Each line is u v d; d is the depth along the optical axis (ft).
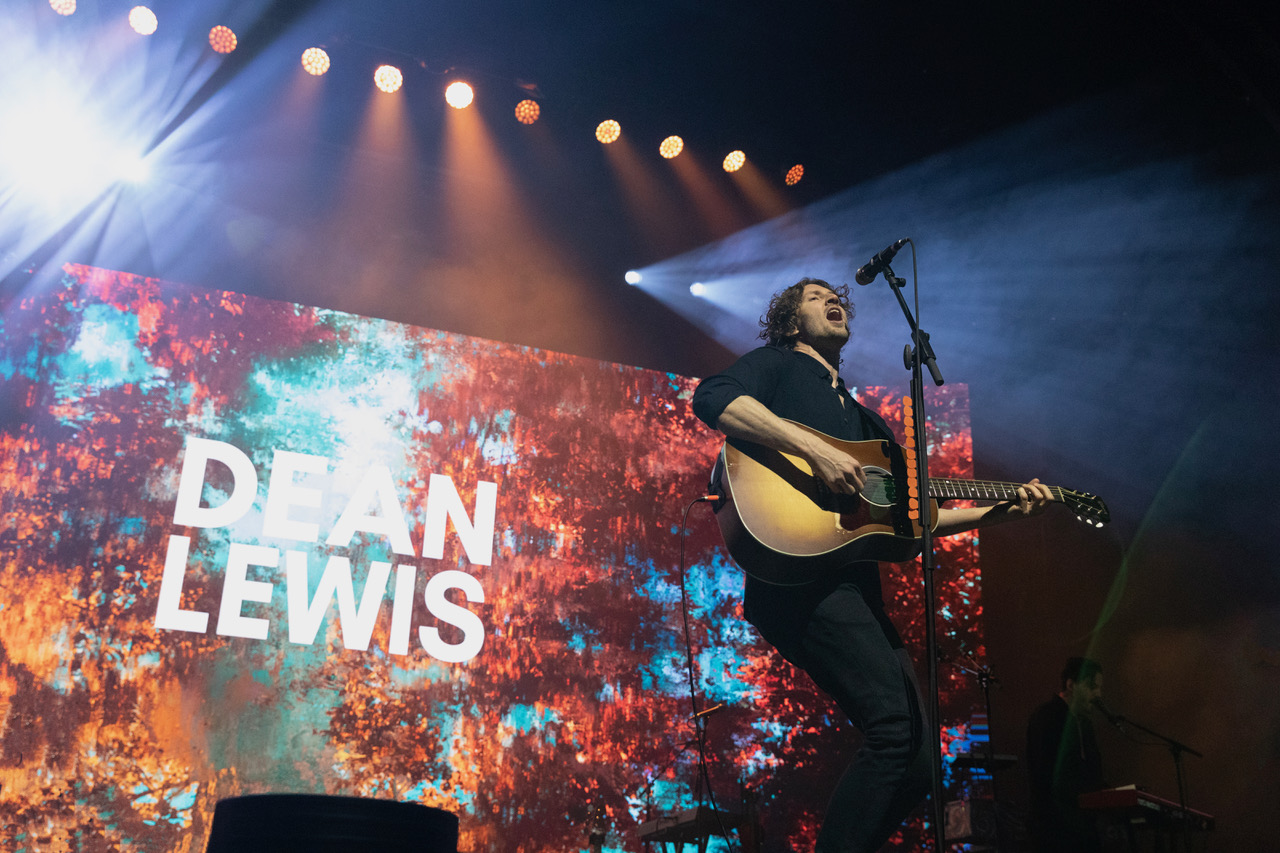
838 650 7.68
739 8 17.33
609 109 18.79
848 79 18.74
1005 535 20.56
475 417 17.60
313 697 15.28
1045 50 17.97
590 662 16.78
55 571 14.62
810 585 7.99
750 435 8.04
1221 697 18.26
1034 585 20.26
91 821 13.76
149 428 15.70
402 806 6.30
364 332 17.40
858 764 7.22
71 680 14.25
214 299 16.66
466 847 15.20
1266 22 16.21
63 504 14.94
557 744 16.12
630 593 17.44
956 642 17.75
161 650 14.75
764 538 7.97
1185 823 14.37
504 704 16.12
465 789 15.51
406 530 16.58
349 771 15.08
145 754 14.24
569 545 17.39
